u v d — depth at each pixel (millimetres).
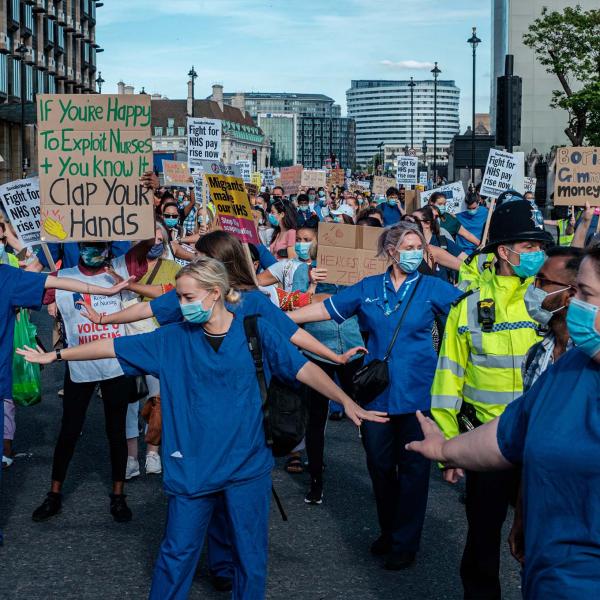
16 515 6684
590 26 45906
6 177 65938
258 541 4488
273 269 7859
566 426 2695
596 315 2621
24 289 5895
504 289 4770
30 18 69875
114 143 6859
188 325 4527
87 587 5371
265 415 4488
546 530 2717
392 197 19891
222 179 7797
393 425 5789
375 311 5824
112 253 8164
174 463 4418
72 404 6613
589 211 8289
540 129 80438
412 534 5629
